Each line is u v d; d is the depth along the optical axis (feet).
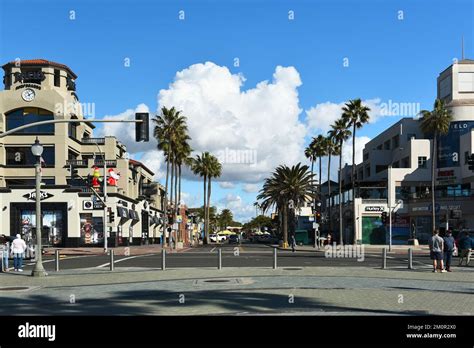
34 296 49.75
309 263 95.45
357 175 307.17
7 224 182.80
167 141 201.05
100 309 40.60
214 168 297.12
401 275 67.97
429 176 234.38
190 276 67.51
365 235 228.84
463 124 227.61
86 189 193.57
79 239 185.06
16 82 217.56
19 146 201.57
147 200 258.37
